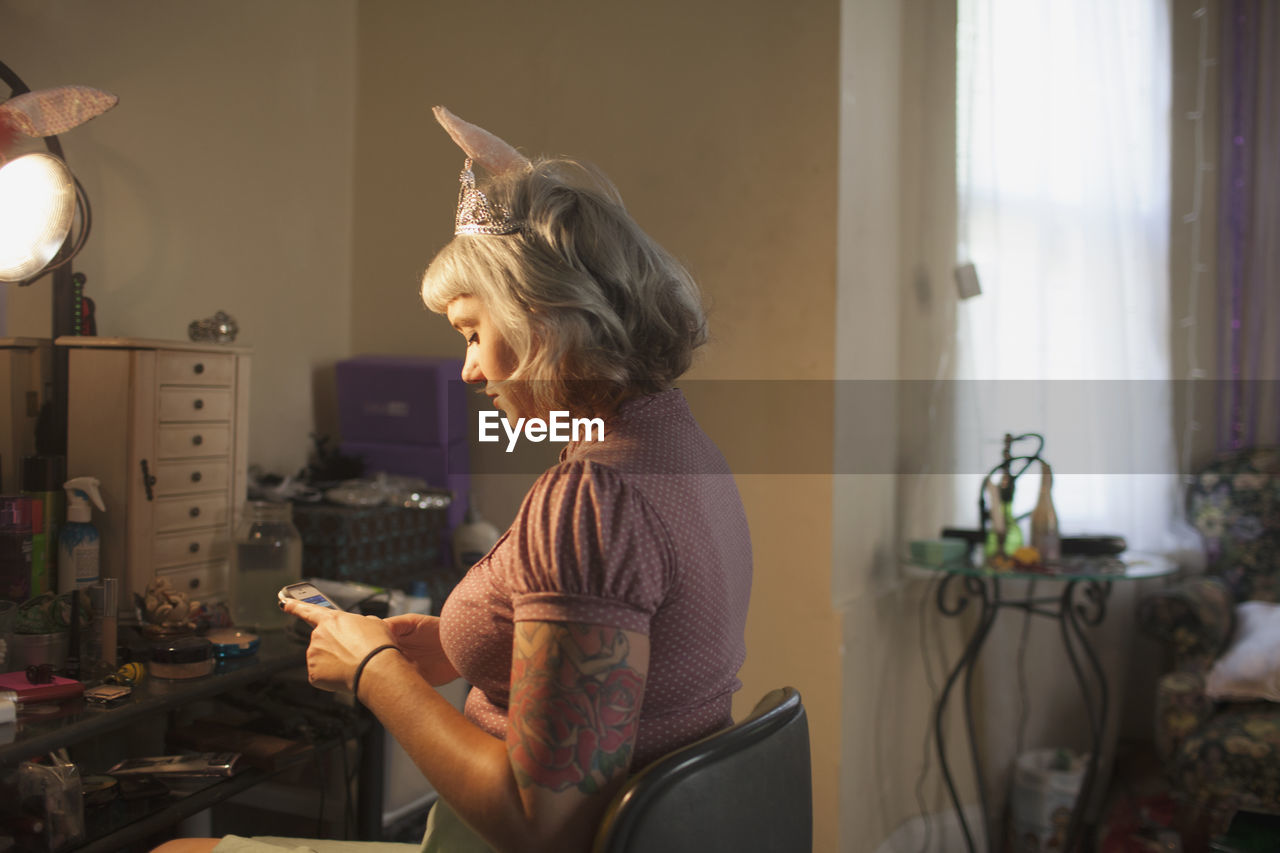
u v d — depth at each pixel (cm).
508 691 90
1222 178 288
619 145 237
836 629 209
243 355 178
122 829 126
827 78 210
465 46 254
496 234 92
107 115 191
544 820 74
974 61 249
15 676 129
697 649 85
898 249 252
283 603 103
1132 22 268
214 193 218
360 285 266
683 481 86
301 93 245
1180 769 216
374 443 237
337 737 165
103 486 158
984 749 261
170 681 138
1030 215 256
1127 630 276
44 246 144
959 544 227
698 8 227
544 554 78
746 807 87
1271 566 263
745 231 221
